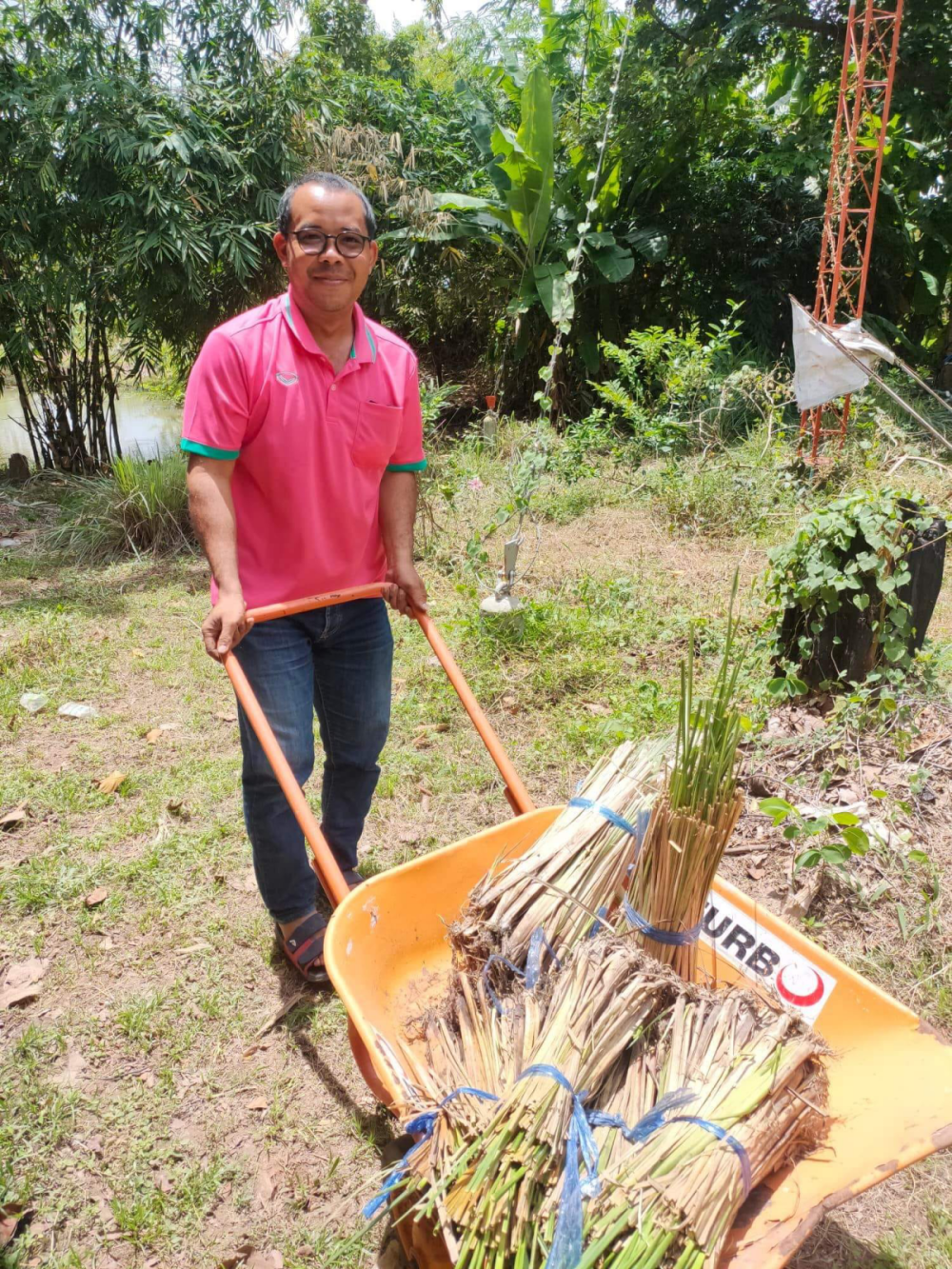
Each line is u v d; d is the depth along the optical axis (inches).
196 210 288.0
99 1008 98.6
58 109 277.0
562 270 379.6
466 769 142.6
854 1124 63.2
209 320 324.8
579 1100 58.9
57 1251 75.3
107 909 112.6
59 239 292.5
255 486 87.4
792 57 478.9
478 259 433.4
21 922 110.4
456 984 71.7
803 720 148.3
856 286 488.7
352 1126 86.0
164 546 247.1
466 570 219.0
